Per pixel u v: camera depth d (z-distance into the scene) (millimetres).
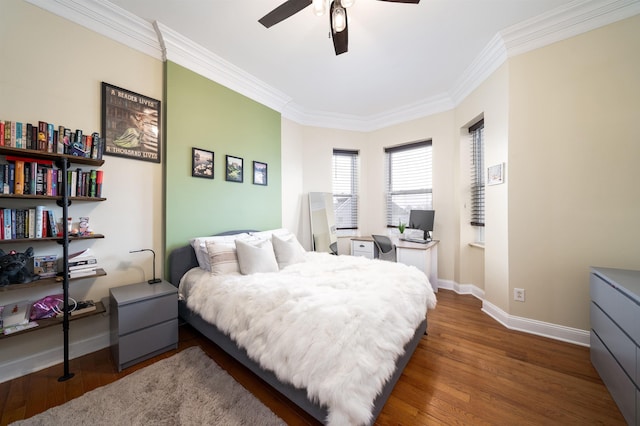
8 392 1425
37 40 1637
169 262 2260
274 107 3365
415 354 1843
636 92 1781
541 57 2100
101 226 1916
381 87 3160
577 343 1978
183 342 2020
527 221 2186
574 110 1979
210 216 2600
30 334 1622
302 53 2461
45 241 1668
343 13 1463
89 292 1865
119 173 2010
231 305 1606
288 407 1340
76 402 1338
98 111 1896
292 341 1176
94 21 1857
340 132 4137
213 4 1854
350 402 947
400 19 2000
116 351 1666
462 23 2055
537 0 1827
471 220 3260
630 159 1807
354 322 1199
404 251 3143
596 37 1891
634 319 1187
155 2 1826
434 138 3551
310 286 1702
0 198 1494
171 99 2264
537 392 1443
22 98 1582
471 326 2301
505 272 2322
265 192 3244
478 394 1432
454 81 3023
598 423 1232
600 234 1903
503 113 2330
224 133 2729
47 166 1634
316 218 3879
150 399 1364
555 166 2059
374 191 4184
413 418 1262
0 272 1401
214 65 2547
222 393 1416
